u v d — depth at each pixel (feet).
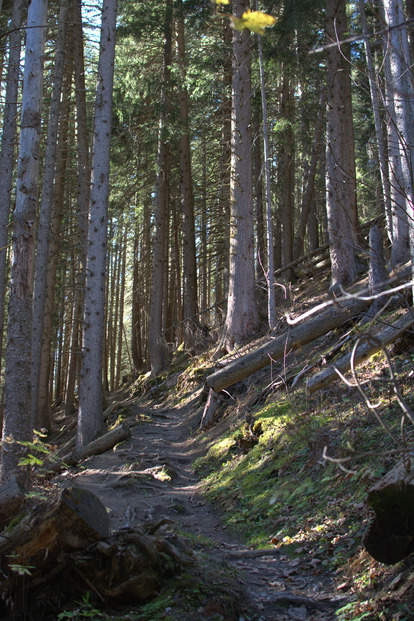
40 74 26.91
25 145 26.45
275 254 77.87
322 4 42.42
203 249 92.58
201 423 38.11
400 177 19.25
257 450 24.97
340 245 41.42
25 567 11.78
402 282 23.97
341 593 12.28
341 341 28.73
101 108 42.16
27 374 25.46
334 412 21.94
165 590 12.23
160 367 70.74
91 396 39.88
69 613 11.73
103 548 12.37
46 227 49.16
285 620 11.48
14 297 25.77
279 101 68.44
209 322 75.00
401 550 10.96
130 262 122.83
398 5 15.87
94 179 41.96
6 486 14.03
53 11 55.16
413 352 21.93
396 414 18.38
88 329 40.91
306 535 15.79
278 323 38.78
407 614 9.90
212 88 59.11
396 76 15.99
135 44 69.56
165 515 21.71
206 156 87.40
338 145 39.42
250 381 36.88
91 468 31.68
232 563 14.76
